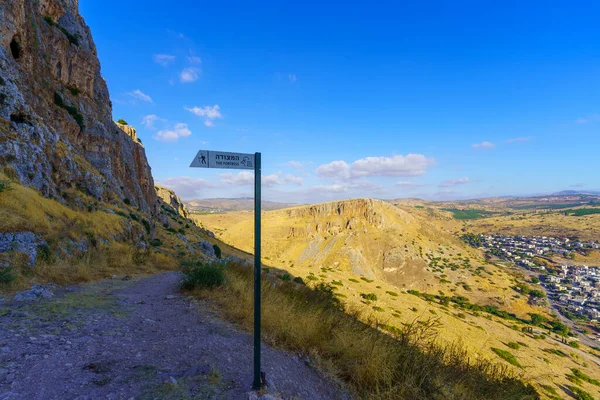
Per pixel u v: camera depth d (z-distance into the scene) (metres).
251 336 5.75
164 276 13.11
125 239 19.50
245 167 3.72
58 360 3.74
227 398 3.41
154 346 4.70
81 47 35.88
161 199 77.69
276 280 12.42
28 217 10.46
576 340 68.69
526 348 40.00
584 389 26.12
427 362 5.15
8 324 4.66
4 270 7.08
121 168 43.75
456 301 99.00
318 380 4.76
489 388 5.17
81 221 15.23
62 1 35.66
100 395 3.10
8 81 17.22
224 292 8.84
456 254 159.88
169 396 3.25
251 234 176.62
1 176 11.77
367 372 5.00
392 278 136.12
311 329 6.25
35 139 17.50
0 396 2.81
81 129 32.75
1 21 20.73
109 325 5.38
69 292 7.63
